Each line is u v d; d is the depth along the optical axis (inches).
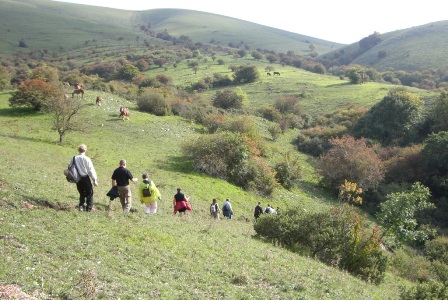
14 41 7480.3
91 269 349.4
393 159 2255.2
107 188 850.1
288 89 4601.4
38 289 288.7
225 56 7342.5
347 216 784.3
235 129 2176.4
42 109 1973.4
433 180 2071.9
